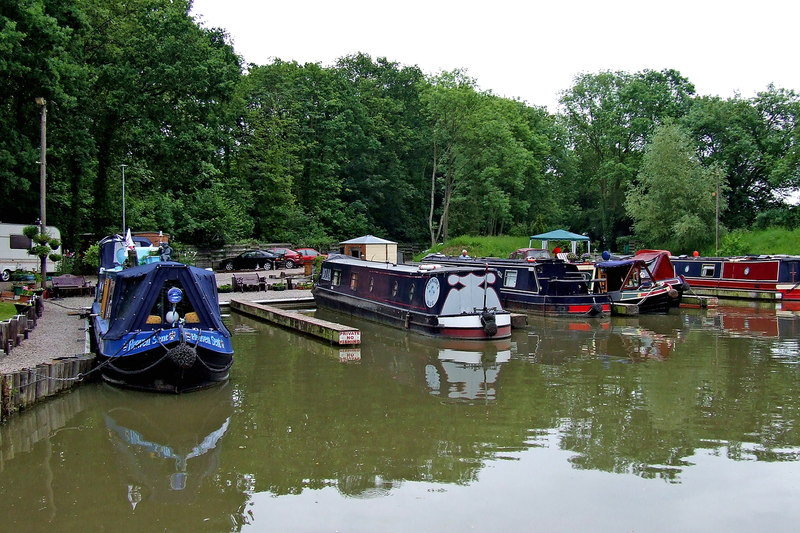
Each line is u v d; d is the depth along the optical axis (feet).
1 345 43.32
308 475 27.99
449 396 40.57
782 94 172.45
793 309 85.97
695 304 87.30
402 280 69.97
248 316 78.95
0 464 29.30
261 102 172.96
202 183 143.33
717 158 175.73
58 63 86.43
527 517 23.98
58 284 83.51
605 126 200.44
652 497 25.64
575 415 36.40
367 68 209.77
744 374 46.34
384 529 23.13
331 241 176.65
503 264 87.04
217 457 30.09
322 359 52.49
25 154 89.10
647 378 45.27
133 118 112.98
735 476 27.66
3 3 80.74
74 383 41.45
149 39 108.88
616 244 201.36
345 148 190.49
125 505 25.21
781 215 159.02
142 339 39.75
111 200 120.37
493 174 182.70
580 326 70.79
